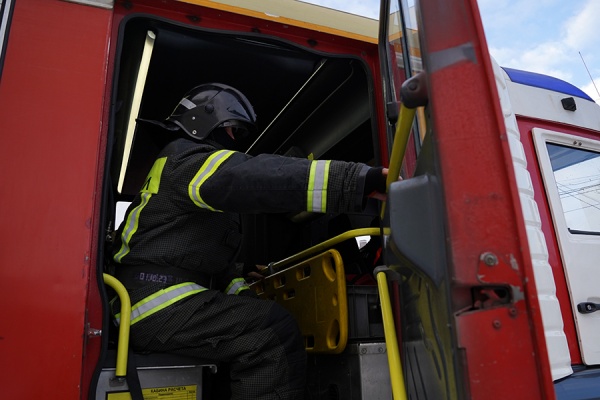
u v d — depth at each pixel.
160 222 1.70
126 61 2.15
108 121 1.61
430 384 1.15
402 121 1.12
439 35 1.00
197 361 1.68
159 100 2.58
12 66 1.50
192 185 1.63
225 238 1.82
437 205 0.96
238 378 1.68
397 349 1.36
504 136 0.95
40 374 1.32
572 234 2.80
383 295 1.49
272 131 3.01
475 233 0.90
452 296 0.90
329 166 1.46
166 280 1.67
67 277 1.40
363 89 2.38
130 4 1.81
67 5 1.62
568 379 2.18
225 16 1.93
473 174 0.93
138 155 2.93
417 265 1.01
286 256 3.28
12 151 1.43
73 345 1.36
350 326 1.93
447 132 0.95
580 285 2.71
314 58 2.23
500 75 2.38
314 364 2.13
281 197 1.48
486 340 0.87
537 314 0.87
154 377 1.61
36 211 1.42
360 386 1.81
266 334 1.69
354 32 2.11
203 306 1.66
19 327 1.33
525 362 0.86
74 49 1.58
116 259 1.71
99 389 1.51
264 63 2.27
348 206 1.44
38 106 1.50
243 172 1.53
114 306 1.66
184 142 1.84
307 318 2.16
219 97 1.93
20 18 1.55
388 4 1.78
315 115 2.78
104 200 1.54
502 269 0.89
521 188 2.22
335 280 1.96
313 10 2.08
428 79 0.98
